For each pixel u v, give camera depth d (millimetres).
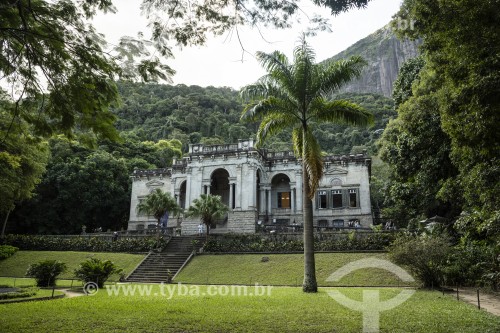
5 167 32094
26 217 46406
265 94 18328
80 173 48000
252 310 11750
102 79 9352
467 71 10344
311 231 17922
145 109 98875
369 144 78188
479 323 9531
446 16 10352
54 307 12516
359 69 18062
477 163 14383
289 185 46094
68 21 8555
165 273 27859
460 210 26938
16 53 9156
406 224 38938
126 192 53312
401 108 24312
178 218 46812
